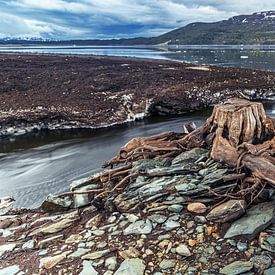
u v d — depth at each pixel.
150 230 6.02
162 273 5.04
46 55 83.38
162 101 28.67
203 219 6.01
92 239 6.22
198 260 5.17
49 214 8.25
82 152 18.61
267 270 4.79
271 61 72.12
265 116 7.71
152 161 8.20
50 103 28.41
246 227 5.60
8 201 11.96
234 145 7.36
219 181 6.64
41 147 20.11
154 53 119.00
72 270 5.41
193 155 7.93
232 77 40.22
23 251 6.41
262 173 6.21
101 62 63.75
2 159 17.86
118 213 6.93
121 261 5.43
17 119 24.19
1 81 38.03
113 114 26.88
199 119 26.17
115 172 8.15
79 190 8.20
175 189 6.86
